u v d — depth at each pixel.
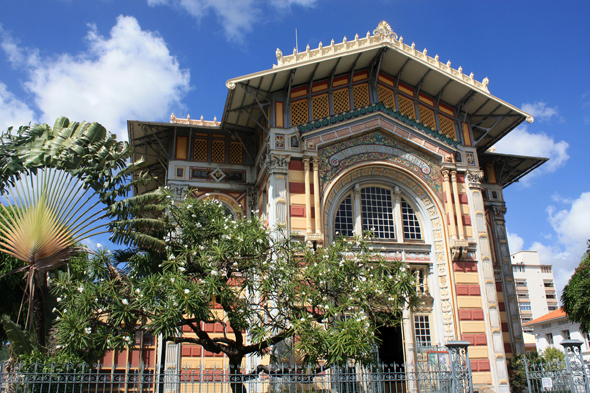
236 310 15.91
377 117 25.56
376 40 25.11
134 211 16.58
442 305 24.16
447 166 25.91
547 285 86.94
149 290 14.17
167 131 27.00
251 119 26.48
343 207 24.92
